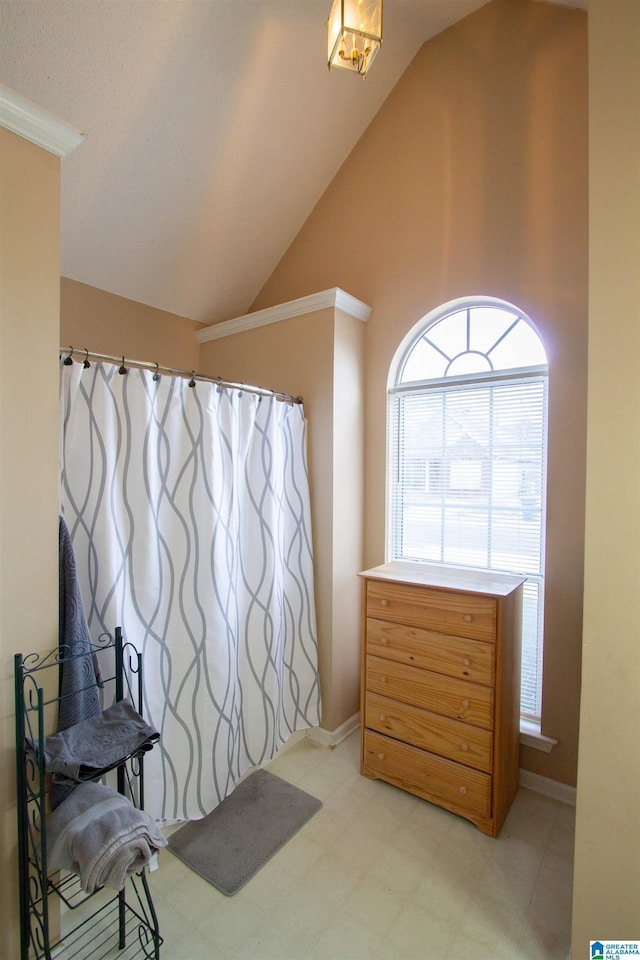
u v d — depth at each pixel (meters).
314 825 1.79
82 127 1.80
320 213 2.71
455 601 1.80
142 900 1.47
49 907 1.28
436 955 1.31
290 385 2.49
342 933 1.37
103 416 1.54
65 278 2.29
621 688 1.12
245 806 1.89
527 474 2.10
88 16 1.54
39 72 1.61
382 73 2.29
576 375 1.91
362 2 1.19
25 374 1.22
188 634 1.74
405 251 2.39
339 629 2.40
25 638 1.23
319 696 2.38
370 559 2.57
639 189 1.08
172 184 2.16
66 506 1.46
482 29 2.13
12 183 1.18
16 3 1.44
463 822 1.81
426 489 2.42
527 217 2.02
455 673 1.81
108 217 2.14
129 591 1.59
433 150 2.29
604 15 1.10
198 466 1.80
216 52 1.81
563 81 1.93
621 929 1.14
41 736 1.13
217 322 3.04
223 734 1.83
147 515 1.64
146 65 1.73
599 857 1.16
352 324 2.45
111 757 1.23
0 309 1.17
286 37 1.90
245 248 2.69
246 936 1.36
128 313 2.57
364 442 2.58
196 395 1.81
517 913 1.43
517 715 1.96
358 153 2.54
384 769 2.01
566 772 1.96
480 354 2.24
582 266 1.89
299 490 2.34
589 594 1.15
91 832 1.11
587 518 1.15
